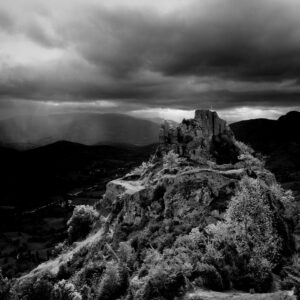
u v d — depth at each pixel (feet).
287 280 227.81
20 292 324.39
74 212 387.14
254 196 262.67
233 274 224.53
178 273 217.56
